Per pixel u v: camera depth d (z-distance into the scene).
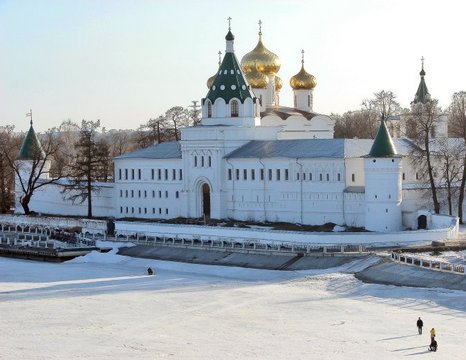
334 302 113.12
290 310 109.19
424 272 123.69
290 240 149.38
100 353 90.25
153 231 168.25
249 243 153.50
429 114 174.50
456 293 114.50
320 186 170.75
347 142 173.75
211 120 191.88
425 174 175.25
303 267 138.50
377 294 117.06
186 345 92.94
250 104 191.75
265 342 93.38
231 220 184.62
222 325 102.00
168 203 199.12
